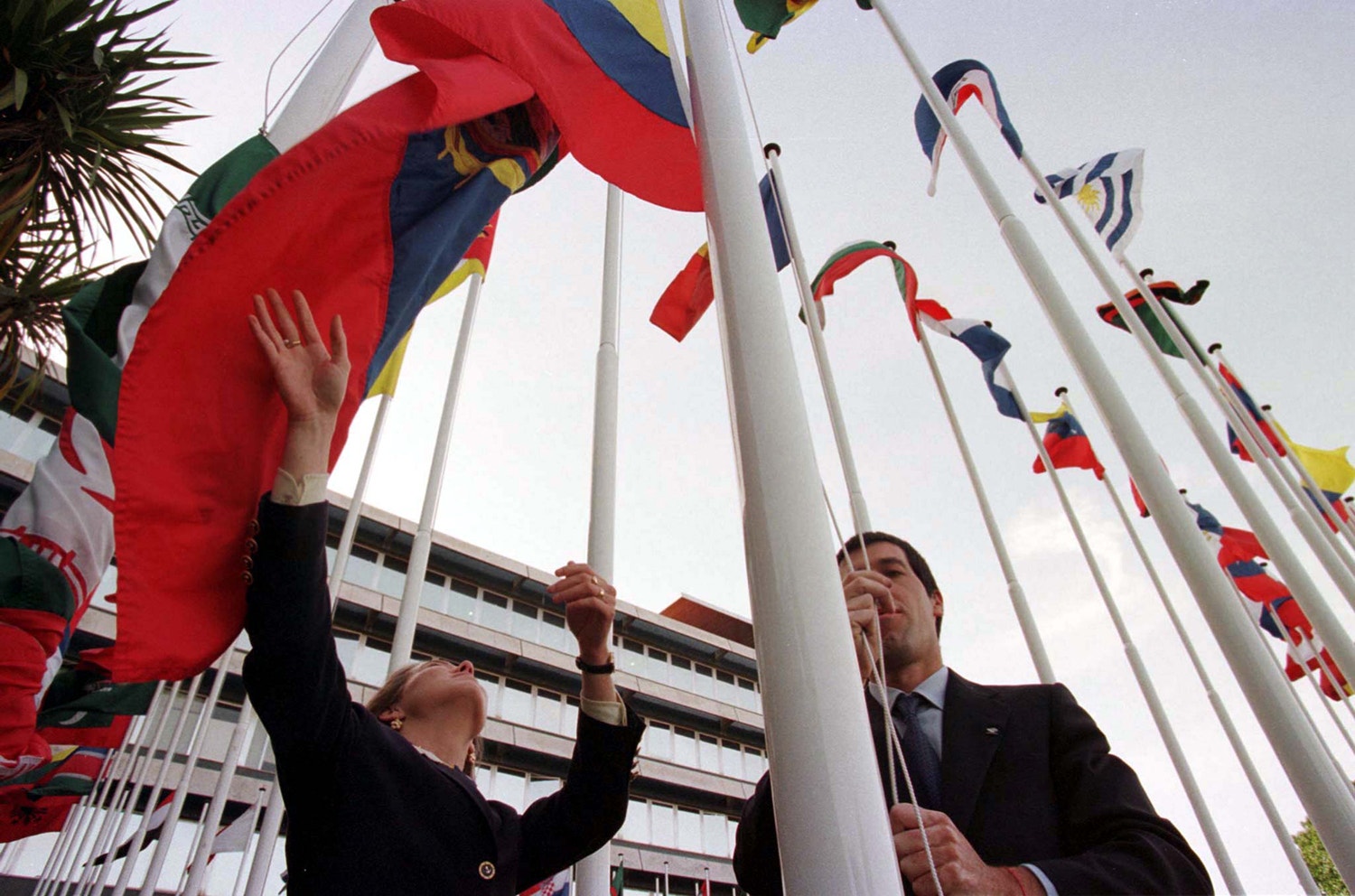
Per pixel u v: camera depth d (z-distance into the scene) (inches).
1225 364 461.1
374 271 104.3
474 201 119.9
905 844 56.5
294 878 80.4
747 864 77.9
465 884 85.3
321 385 80.8
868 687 86.1
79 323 112.7
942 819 57.9
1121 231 344.8
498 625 1253.1
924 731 79.4
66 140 234.5
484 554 1270.9
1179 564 192.4
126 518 76.5
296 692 75.3
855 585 81.7
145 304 126.2
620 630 1461.6
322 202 101.9
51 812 263.9
